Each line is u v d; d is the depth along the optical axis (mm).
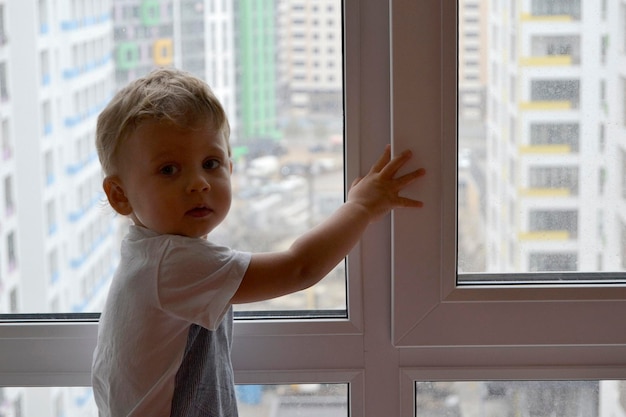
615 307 1284
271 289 1160
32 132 1413
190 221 1168
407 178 1250
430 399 1379
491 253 1319
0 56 1395
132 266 1176
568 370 1336
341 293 1365
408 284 1283
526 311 1286
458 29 1241
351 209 1215
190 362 1175
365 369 1350
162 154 1142
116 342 1181
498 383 1368
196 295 1140
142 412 1174
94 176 1416
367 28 1262
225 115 1197
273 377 1357
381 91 1276
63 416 1445
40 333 1359
